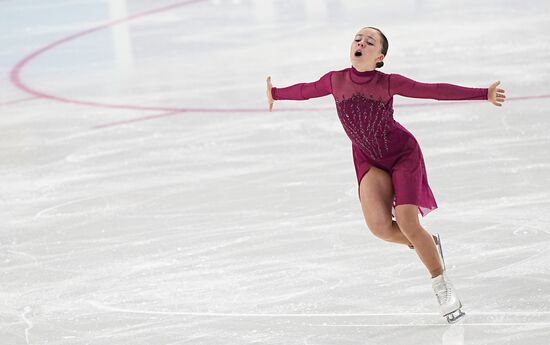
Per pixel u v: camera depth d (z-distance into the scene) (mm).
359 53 15656
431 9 49469
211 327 16516
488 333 15312
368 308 16781
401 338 15469
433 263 15773
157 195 24594
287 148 27891
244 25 49875
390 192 16234
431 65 36594
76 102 36750
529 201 21531
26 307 18047
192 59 42594
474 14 47125
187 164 27219
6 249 21438
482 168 24219
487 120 28781
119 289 18625
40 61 45688
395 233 16219
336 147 27578
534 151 25297
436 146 26562
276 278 18531
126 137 30938
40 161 28984
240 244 20547
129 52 45781
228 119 32000
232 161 27062
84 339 16406
